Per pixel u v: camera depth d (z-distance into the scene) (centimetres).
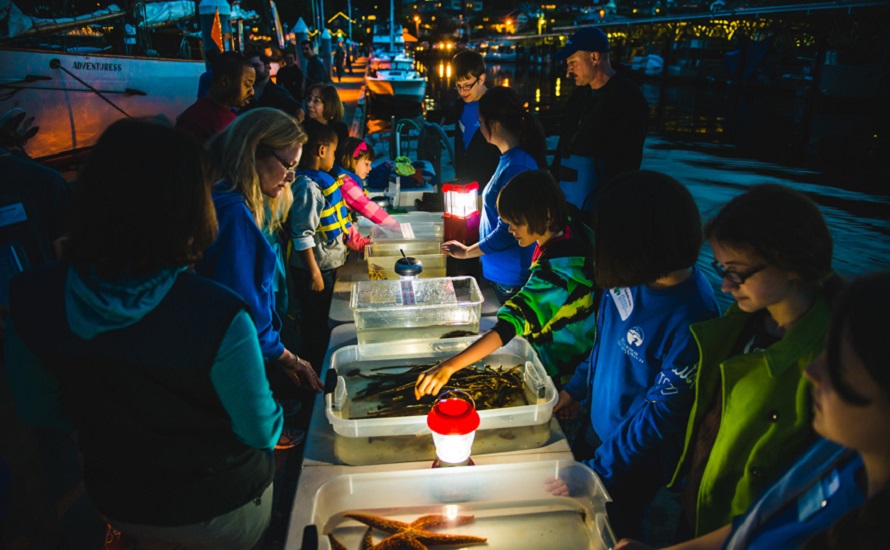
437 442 133
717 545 98
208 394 104
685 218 123
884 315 53
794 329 101
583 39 297
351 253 296
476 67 338
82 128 755
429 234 288
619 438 145
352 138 304
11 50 647
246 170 168
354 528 124
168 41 1108
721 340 121
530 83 3309
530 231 179
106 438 106
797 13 2488
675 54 3934
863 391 54
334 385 157
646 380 144
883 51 2206
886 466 57
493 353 189
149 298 92
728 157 1322
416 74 1770
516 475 133
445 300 201
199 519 112
